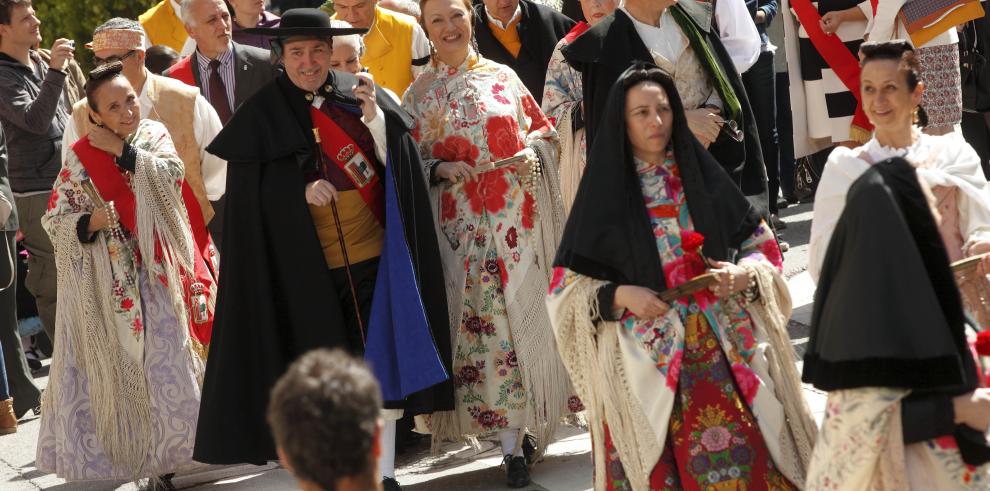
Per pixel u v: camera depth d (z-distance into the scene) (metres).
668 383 7.43
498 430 10.28
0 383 13.10
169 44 16.97
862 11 13.61
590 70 9.78
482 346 10.38
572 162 10.33
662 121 7.57
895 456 5.96
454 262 10.43
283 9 28.81
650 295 7.43
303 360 4.50
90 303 10.62
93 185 10.68
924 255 5.89
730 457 7.40
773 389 7.56
